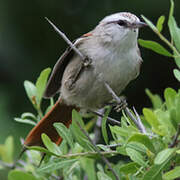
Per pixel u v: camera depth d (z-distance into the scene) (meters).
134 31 9.33
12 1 15.62
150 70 16.06
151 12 15.52
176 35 7.33
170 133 6.21
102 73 9.34
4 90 14.99
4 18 15.55
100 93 9.57
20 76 15.45
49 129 8.94
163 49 7.33
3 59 15.41
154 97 9.21
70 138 6.80
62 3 16.12
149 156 6.34
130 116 7.06
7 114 13.62
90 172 7.07
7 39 15.51
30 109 14.74
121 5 15.93
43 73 8.55
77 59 9.64
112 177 7.05
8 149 7.93
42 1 15.91
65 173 7.44
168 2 15.40
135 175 6.41
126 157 11.34
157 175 5.96
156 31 7.31
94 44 9.50
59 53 15.95
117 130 6.58
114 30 9.35
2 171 9.98
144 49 16.00
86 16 16.22
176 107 6.07
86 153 6.59
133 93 16.03
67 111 9.91
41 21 15.93
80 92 9.68
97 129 9.08
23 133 12.84
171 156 6.04
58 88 10.70
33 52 15.77
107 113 7.01
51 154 6.48
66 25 16.23
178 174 5.92
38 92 8.66
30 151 8.07
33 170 7.48
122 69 9.42
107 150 6.91
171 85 16.05
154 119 6.21
